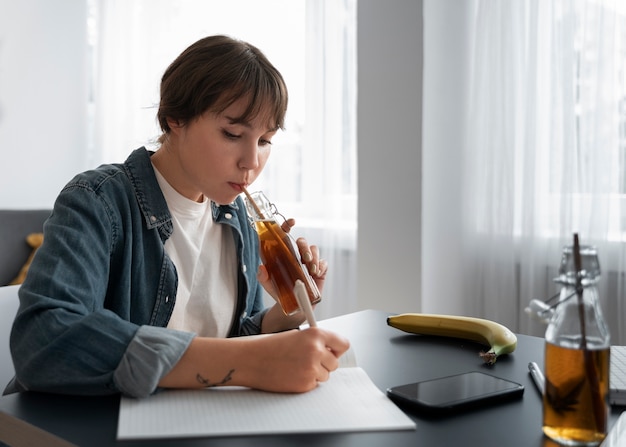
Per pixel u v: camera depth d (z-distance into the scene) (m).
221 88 1.04
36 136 3.83
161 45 3.79
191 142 1.10
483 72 2.66
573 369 0.67
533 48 2.50
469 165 2.75
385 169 2.72
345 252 3.20
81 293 0.93
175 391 0.83
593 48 2.39
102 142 3.94
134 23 3.86
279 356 0.84
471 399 0.79
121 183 1.14
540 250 2.56
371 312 1.38
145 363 0.80
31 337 0.84
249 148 1.08
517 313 2.61
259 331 1.30
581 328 0.67
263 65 1.08
